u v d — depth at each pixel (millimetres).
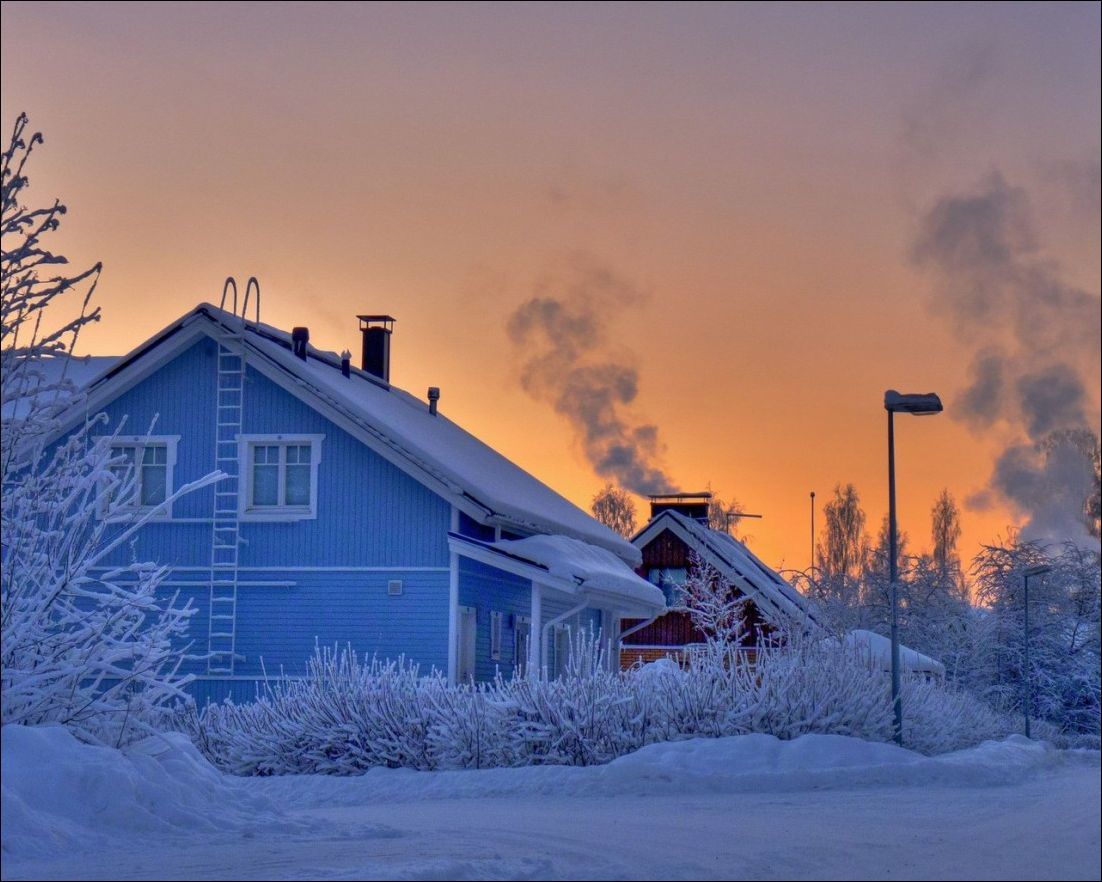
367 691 26094
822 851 13578
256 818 15586
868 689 27250
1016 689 50469
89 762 14703
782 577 60438
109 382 32375
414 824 16562
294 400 32344
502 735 25344
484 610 33219
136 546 32156
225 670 31516
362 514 31844
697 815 18000
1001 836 15117
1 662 15992
